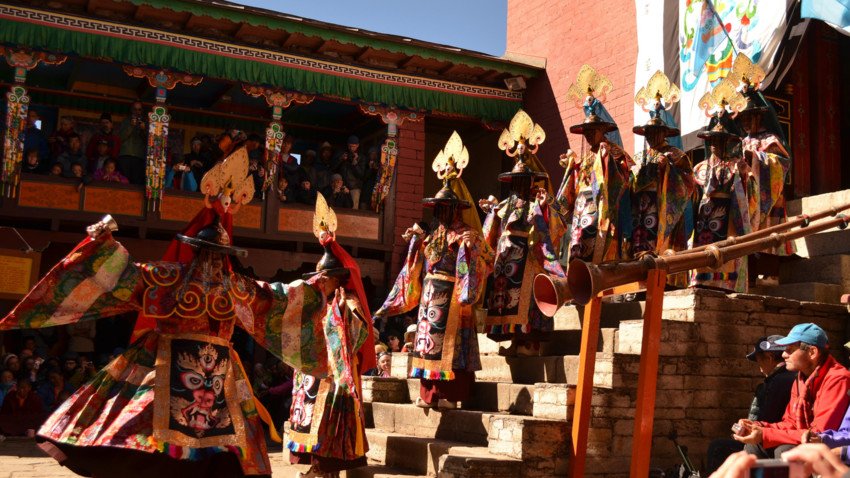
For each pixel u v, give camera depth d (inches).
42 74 631.2
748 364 292.5
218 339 209.3
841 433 197.2
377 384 358.3
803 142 535.5
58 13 533.6
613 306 319.0
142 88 645.9
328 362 233.8
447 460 251.4
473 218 303.6
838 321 316.8
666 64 516.1
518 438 249.9
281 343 226.8
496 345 337.7
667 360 277.3
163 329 204.2
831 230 377.4
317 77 598.9
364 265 621.9
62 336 573.9
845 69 557.6
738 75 354.0
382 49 594.9
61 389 501.0
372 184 634.2
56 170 548.1
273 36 584.1
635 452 203.8
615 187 308.2
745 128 354.6
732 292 310.0
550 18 658.2
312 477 270.5
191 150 636.7
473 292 286.8
